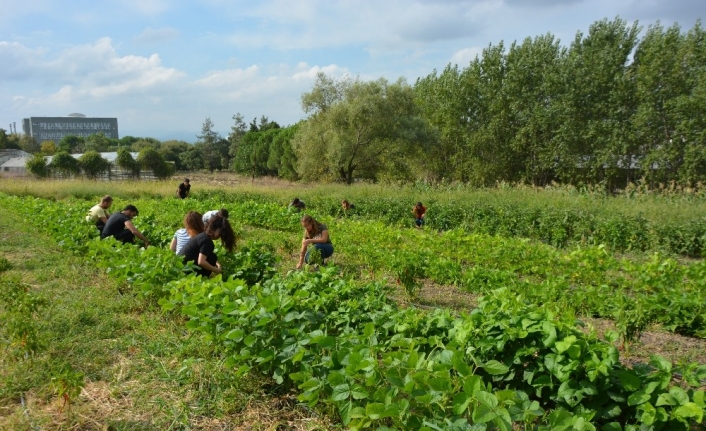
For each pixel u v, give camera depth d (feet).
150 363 16.01
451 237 34.01
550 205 51.67
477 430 9.29
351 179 116.06
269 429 12.58
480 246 32.94
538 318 12.95
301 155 117.50
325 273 19.52
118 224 31.86
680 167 91.25
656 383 10.77
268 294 16.26
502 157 115.14
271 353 13.55
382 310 16.51
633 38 103.40
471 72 116.47
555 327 12.42
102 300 21.86
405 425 10.36
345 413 11.34
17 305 17.33
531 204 54.03
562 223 46.93
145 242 31.89
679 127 90.33
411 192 72.23
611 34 104.99
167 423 12.82
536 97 111.34
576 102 103.50
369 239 36.27
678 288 23.77
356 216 60.44
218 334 15.25
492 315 13.41
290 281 18.61
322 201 68.23
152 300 21.80
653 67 94.12
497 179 114.93
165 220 50.62
